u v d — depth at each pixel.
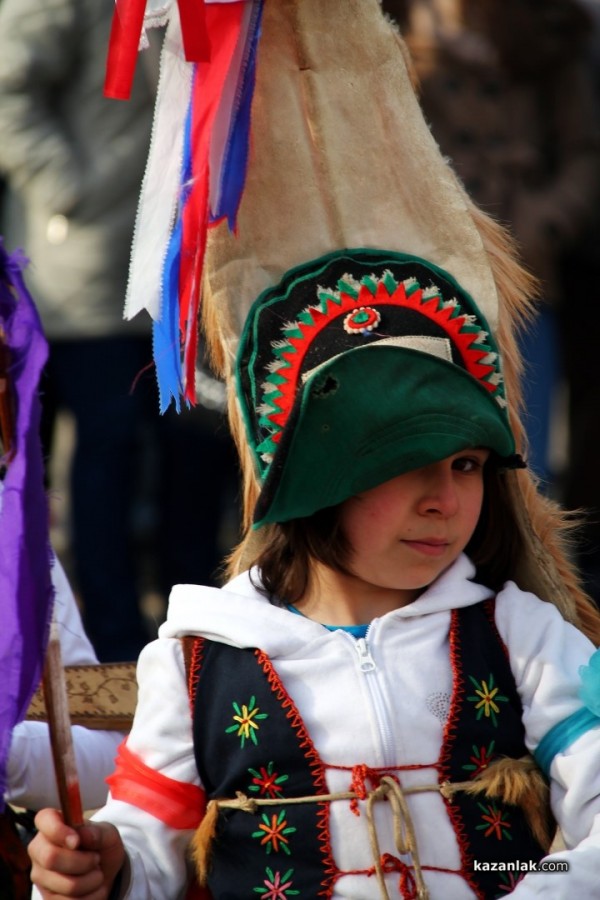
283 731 8.38
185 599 8.91
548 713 8.41
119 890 8.23
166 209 8.71
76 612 10.61
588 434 19.47
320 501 8.27
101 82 17.34
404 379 8.27
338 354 8.63
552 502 9.66
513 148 17.11
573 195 17.27
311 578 8.88
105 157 17.48
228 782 8.42
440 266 9.12
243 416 8.99
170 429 19.02
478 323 8.88
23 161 17.45
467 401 8.33
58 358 18.11
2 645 7.34
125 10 8.33
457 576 8.90
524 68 17.06
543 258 17.45
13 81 17.34
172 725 8.61
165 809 8.49
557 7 16.97
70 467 18.50
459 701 8.49
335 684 8.51
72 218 17.64
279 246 9.12
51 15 17.19
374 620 8.73
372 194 9.12
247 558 9.20
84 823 7.89
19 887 9.59
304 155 9.09
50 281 17.83
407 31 17.09
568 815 8.23
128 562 18.72
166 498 19.45
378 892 8.18
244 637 8.59
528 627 8.73
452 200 9.11
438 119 17.03
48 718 7.74
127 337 17.94
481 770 8.41
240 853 8.37
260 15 8.58
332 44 9.05
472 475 8.55
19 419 7.29
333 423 8.21
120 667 10.23
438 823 8.28
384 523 8.41
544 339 17.66
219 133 8.51
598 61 17.30
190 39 8.11
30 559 7.34
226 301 9.11
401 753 8.37
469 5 16.92
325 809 8.27
